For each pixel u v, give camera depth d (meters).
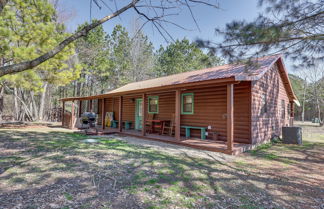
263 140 7.12
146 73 22.25
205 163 4.30
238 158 4.88
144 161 4.28
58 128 11.25
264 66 6.58
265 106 7.47
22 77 7.88
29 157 4.39
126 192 2.66
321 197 2.68
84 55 17.66
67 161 4.11
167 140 6.97
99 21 2.36
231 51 4.36
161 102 9.51
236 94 6.75
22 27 6.91
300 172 3.82
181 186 2.93
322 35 3.73
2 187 2.75
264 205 2.40
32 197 2.45
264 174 3.65
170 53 22.36
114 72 20.36
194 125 7.92
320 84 19.72
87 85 21.98
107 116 12.73
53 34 7.61
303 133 11.62
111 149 5.50
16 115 16.33
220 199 2.53
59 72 9.28
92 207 2.22
